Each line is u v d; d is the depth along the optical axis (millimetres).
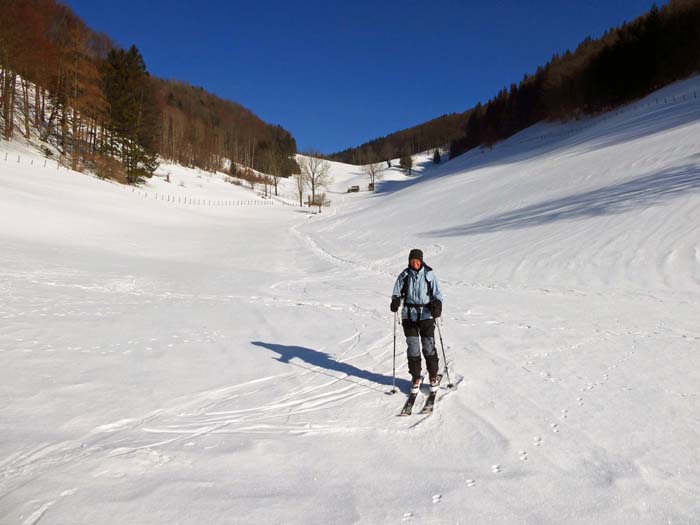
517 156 52031
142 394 4258
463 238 19500
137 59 58094
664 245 12281
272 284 12484
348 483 2861
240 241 26859
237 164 107562
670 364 5082
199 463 3059
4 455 2998
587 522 2451
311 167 84000
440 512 2547
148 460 3057
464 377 4875
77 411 3777
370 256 19281
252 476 2918
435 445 3408
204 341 6336
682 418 3709
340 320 7957
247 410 4031
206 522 2402
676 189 15945
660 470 2957
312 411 4051
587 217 16484
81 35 47031
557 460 3129
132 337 6324
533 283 11531
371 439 3514
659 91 60656
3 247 14562
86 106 45750
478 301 9633
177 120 94312
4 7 40875
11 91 43031
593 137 38812
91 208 30094
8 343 5566
